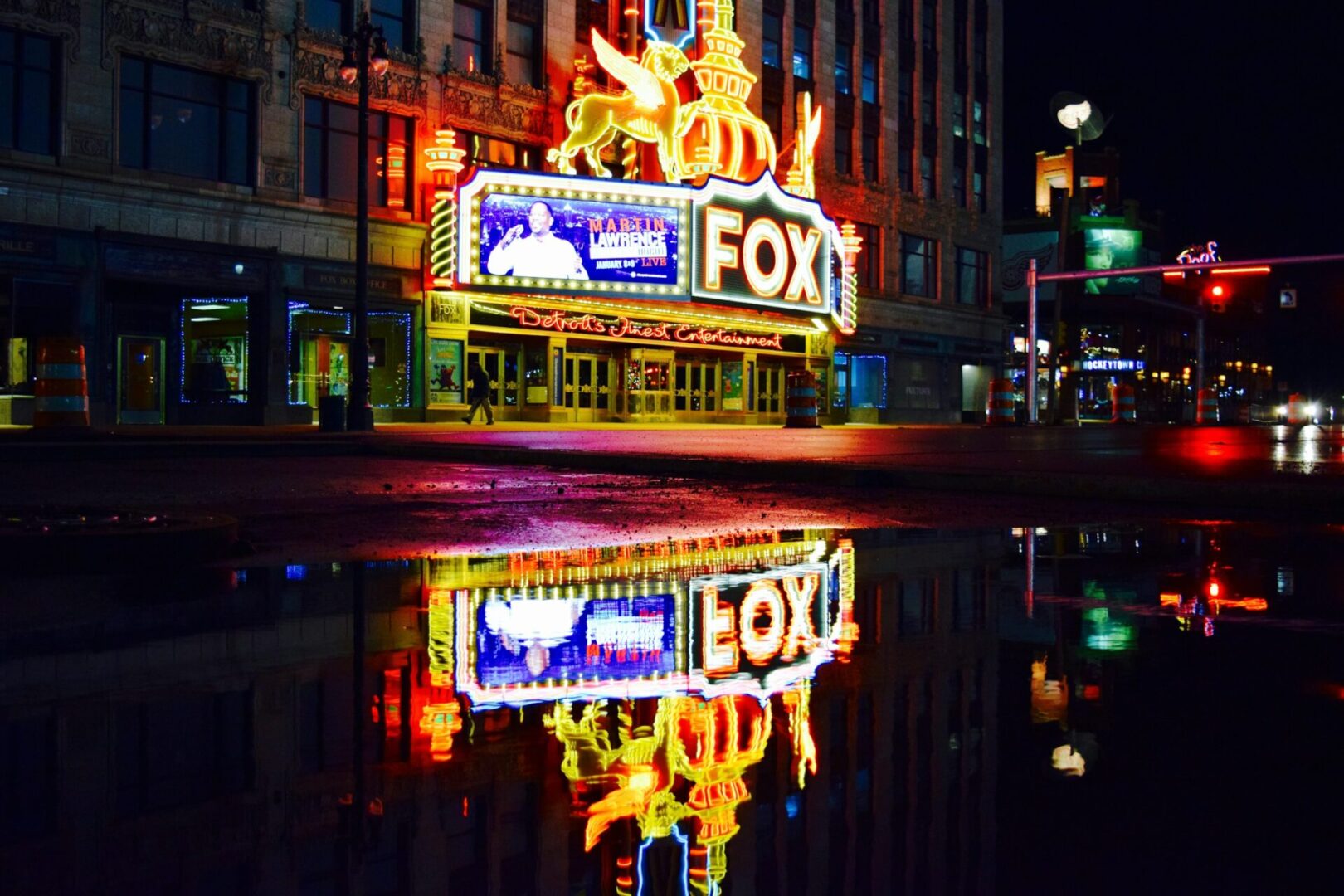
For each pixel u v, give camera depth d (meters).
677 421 41.12
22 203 25.44
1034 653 3.20
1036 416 46.41
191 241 28.17
